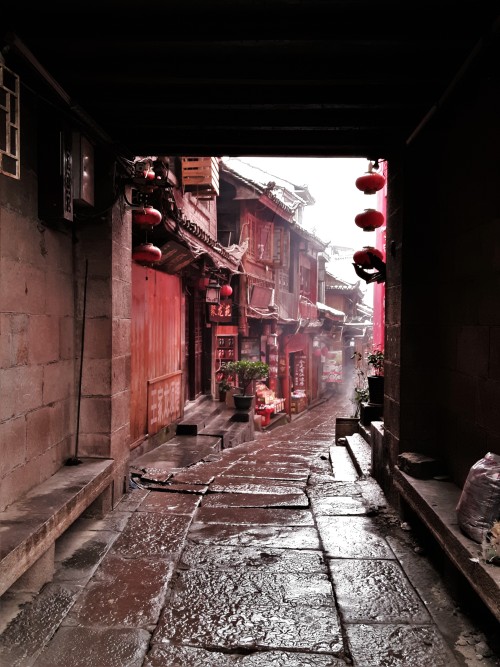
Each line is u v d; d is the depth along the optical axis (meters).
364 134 5.50
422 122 4.79
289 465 8.18
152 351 9.17
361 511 5.57
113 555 4.45
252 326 17.59
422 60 3.82
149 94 4.47
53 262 4.77
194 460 8.34
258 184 15.48
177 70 3.96
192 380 13.02
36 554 3.39
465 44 3.51
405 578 4.07
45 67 3.92
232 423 12.37
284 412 20.55
